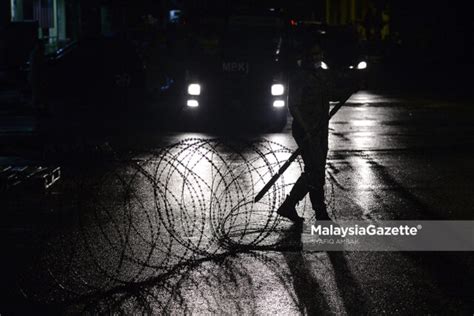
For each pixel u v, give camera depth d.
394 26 73.88
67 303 8.84
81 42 35.12
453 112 33.00
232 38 26.86
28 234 11.98
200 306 8.66
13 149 21.33
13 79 43.34
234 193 15.02
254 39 26.81
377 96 41.97
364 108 35.16
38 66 31.08
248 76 26.22
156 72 37.72
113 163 18.31
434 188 15.84
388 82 53.00
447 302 8.71
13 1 47.28
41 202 14.34
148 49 37.97
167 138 23.83
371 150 21.66
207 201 14.23
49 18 53.81
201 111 26.52
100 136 24.50
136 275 9.80
